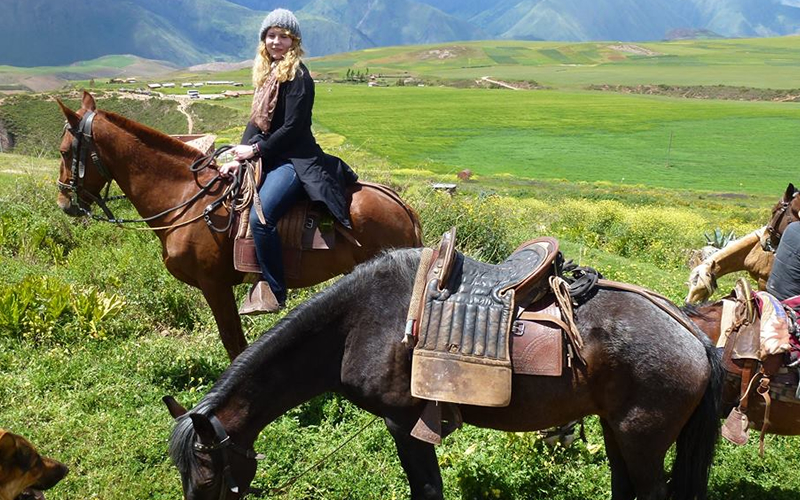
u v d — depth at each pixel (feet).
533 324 12.10
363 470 16.40
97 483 15.55
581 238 52.54
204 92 428.97
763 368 13.10
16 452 9.98
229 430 12.19
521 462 16.46
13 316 22.91
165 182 19.52
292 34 17.97
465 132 254.06
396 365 12.36
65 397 19.07
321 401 19.35
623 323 12.09
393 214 19.65
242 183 18.52
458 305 12.11
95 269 28.48
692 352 11.97
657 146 223.51
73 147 19.61
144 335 24.23
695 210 106.11
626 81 510.58
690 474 12.23
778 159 198.59
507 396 11.64
